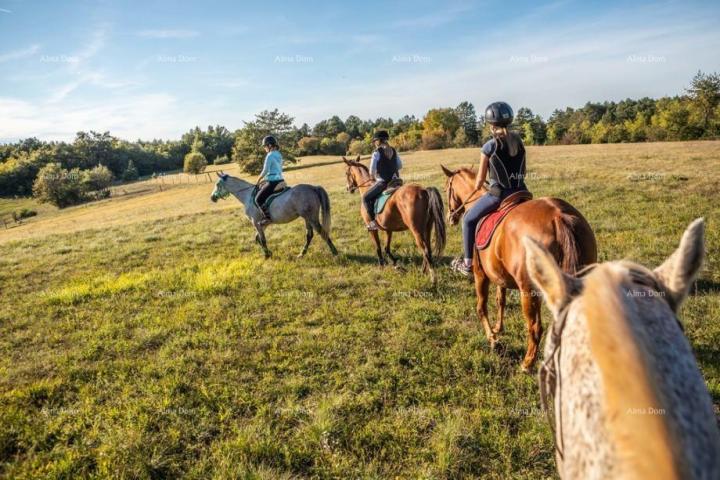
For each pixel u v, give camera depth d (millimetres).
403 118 129250
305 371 4891
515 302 6324
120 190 75000
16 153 138875
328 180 31906
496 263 4188
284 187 10008
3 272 10727
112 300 7746
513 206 4164
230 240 12609
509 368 4590
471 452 3436
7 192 99312
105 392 4641
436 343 5285
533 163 24312
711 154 21969
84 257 11930
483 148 4383
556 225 3383
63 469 3467
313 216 9672
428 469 3279
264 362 5195
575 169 19422
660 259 7562
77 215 42500
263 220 10070
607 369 1155
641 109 104375
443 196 16391
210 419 4086
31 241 16234
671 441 1025
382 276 8117
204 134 139125
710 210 10242
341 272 8516
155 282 8680
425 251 7379
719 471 1086
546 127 87312
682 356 1267
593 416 1206
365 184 8914
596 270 1550
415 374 4680
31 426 4070
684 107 56500
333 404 4102
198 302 7246
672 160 20484
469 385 4355
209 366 5113
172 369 5113
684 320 5227
